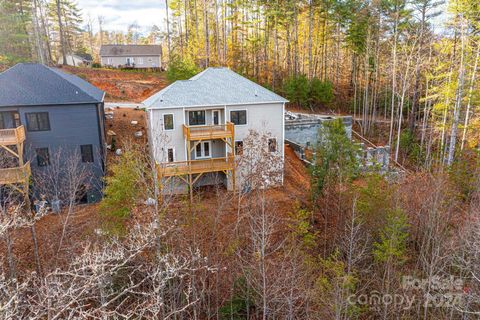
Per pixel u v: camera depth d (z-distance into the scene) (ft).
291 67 172.35
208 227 59.88
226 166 75.97
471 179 73.97
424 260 53.98
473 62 102.01
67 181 73.77
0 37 141.59
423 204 64.85
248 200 67.15
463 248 48.93
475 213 56.18
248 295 48.75
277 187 81.35
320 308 46.47
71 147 78.23
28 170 71.15
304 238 60.39
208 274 53.88
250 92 82.99
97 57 253.44
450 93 97.55
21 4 151.43
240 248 56.03
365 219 60.75
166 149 77.61
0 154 68.49
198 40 172.04
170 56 155.43
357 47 153.69
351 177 68.80
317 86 149.48
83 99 77.36
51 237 58.44
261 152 74.74
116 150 90.89
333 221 67.92
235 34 175.52
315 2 152.87
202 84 82.38
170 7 167.73
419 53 117.60
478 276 46.50
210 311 50.67
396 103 150.92
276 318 47.42
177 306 46.98
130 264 45.83
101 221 53.42
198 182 82.84
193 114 80.18
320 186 69.87
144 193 50.21
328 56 181.37
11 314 18.52
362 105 156.46
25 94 74.38
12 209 45.98
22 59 145.59
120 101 133.49
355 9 153.48
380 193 63.31
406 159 118.52
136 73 159.22
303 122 107.45
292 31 168.25
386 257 52.65
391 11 130.11
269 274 49.88
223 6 166.09
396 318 48.88
